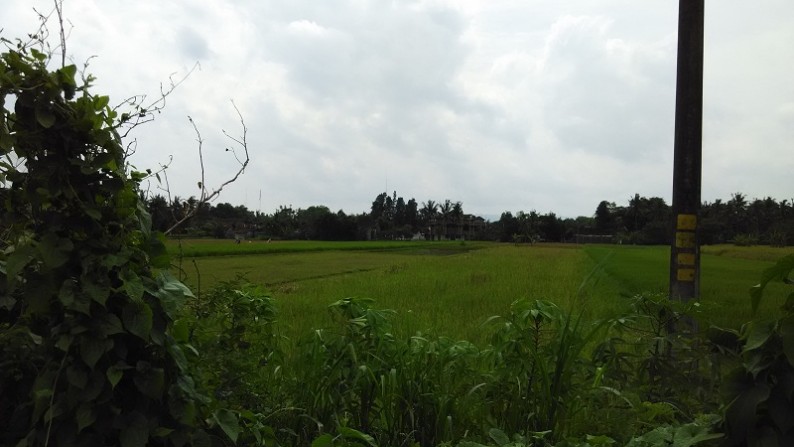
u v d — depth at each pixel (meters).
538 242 112.19
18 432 2.26
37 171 1.97
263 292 3.93
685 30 5.14
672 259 5.20
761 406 1.76
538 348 3.64
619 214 114.94
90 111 2.01
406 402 3.43
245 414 2.55
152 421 2.05
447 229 138.62
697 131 5.12
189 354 2.53
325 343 3.71
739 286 16.27
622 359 3.60
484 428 3.33
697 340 3.43
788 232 73.62
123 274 2.01
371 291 14.33
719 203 103.94
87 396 1.93
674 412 3.20
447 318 8.91
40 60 1.99
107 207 2.11
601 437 2.46
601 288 15.38
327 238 107.62
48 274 1.98
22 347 2.36
